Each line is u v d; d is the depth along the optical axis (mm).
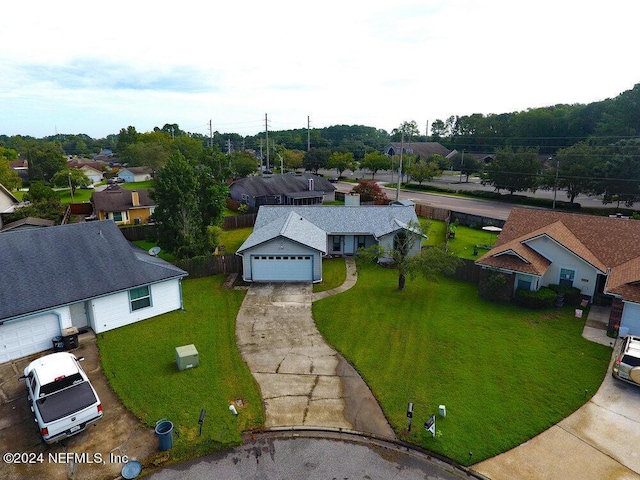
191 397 15477
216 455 12875
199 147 91875
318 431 13953
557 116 100812
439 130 168375
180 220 30984
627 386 16344
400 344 19703
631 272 21484
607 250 25062
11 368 17438
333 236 34562
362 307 24078
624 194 50469
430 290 26938
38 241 20547
